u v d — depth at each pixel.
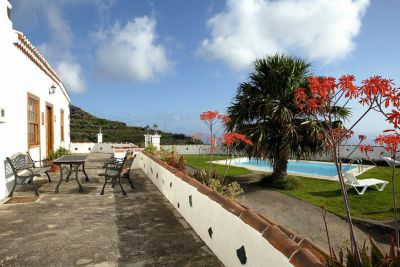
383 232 5.53
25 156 7.04
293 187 9.02
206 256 3.40
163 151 10.52
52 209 5.14
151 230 4.19
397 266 1.98
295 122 8.96
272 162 9.51
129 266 3.14
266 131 8.92
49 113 11.07
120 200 5.85
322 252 2.44
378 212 6.62
